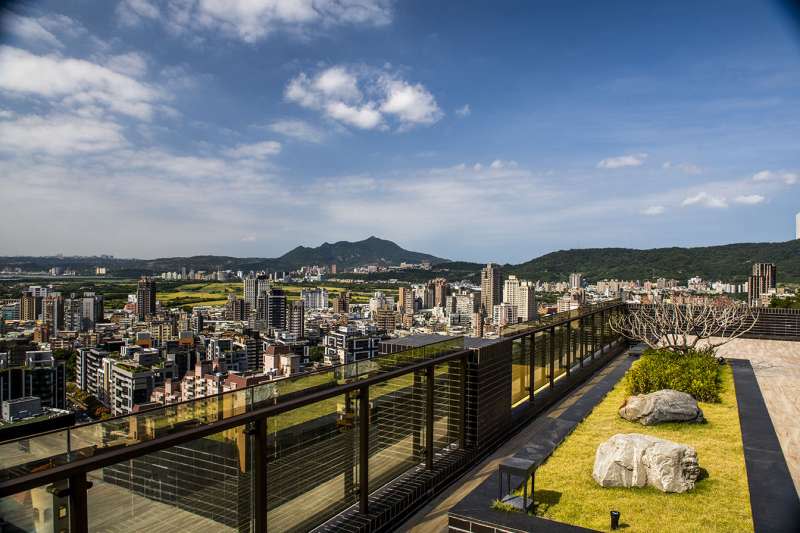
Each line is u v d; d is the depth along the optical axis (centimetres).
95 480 277
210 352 6494
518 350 852
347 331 8031
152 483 301
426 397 570
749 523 433
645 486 511
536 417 845
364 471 457
